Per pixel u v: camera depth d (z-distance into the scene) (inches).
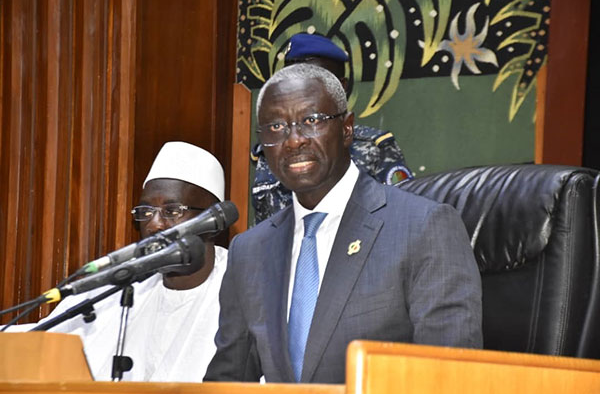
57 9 533.6
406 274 266.2
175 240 249.3
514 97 483.2
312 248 284.4
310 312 277.4
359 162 412.5
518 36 483.8
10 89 532.4
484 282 283.6
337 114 281.4
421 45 505.4
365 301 267.3
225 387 185.5
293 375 272.8
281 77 282.8
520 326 274.1
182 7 537.0
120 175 519.8
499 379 184.9
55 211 524.1
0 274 525.7
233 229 538.9
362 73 518.0
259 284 292.0
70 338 257.3
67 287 237.9
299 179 279.7
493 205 285.7
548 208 273.6
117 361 323.0
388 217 275.6
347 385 170.2
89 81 527.8
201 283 392.2
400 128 506.6
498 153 485.4
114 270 239.9
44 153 529.0
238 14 553.0
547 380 191.8
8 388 200.7
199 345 381.1
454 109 495.8
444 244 265.3
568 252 270.2
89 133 526.3
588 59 469.7
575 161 469.4
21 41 534.6
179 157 401.1
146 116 526.6
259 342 282.7
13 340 251.9
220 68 542.3
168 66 532.4
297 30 537.3
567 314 267.0
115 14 526.6
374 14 517.3
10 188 529.0
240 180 545.3
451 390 178.1
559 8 474.9
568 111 471.8
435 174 313.1
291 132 277.4
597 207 271.6
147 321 397.7
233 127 549.6
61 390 197.2
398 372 172.6
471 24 494.3
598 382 200.7
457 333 252.7
